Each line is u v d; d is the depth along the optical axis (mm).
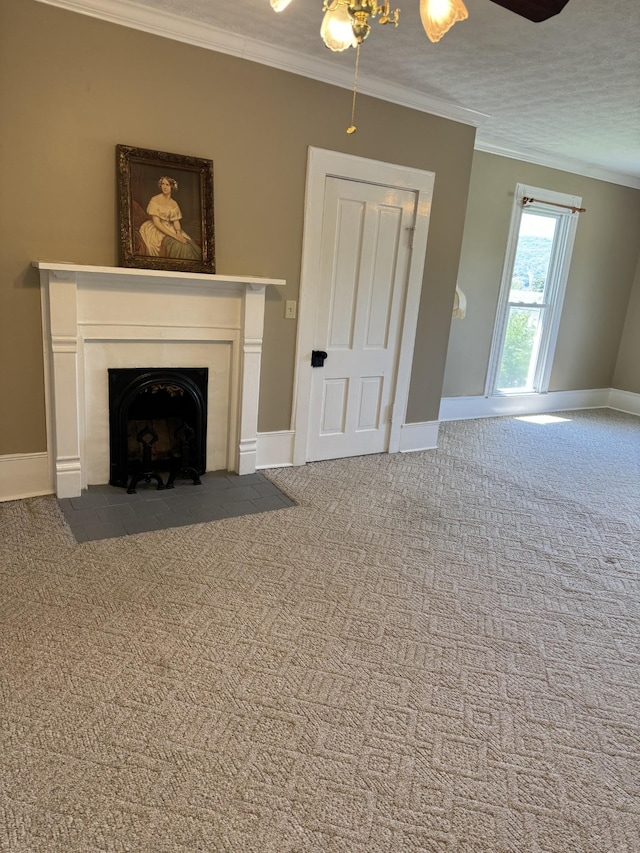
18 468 3072
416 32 2812
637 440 5453
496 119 4297
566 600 2570
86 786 1477
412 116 3809
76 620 2141
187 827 1389
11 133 2672
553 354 6316
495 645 2207
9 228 2762
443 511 3463
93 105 2818
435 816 1468
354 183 3711
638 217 6441
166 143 3047
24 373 2959
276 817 1432
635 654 2217
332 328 3918
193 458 3594
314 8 2674
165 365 3348
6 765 1518
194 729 1686
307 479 3783
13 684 1806
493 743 1725
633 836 1457
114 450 3307
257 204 3396
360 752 1651
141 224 3012
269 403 3793
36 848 1311
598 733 1798
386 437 4457
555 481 4156
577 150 5160
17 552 2586
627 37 2732
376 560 2789
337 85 3465
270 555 2746
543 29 2701
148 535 2830
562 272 6016
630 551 3102
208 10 2787
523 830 1450
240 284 3379
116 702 1766
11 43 2586
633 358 6766
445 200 4137
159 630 2121
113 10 2744
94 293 3020
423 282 4223
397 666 2037
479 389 5891
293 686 1896
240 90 3178
